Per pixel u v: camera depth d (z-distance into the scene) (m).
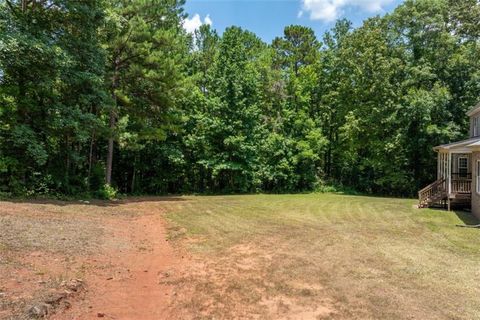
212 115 26.11
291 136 29.75
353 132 28.09
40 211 10.98
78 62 14.93
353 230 11.31
